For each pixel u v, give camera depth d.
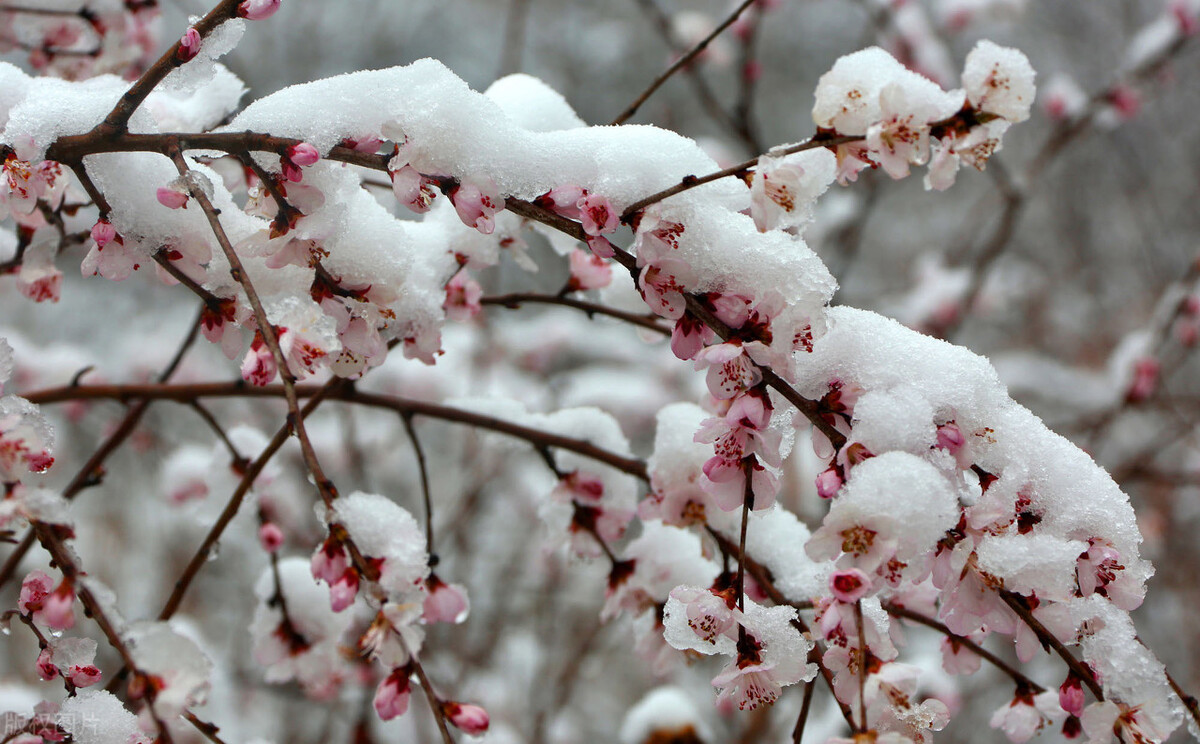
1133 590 1.41
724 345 1.40
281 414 3.19
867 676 1.40
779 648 1.42
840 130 1.41
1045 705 1.50
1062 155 5.26
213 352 3.63
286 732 2.87
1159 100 5.57
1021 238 5.70
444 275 1.58
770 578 1.55
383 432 3.20
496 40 5.85
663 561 1.60
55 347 3.03
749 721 2.76
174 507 2.77
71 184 1.58
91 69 1.74
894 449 1.40
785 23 6.04
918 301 3.46
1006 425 1.43
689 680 3.17
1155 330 2.81
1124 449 3.85
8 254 1.62
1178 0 3.07
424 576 1.46
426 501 1.60
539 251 4.46
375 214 1.48
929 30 3.31
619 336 3.88
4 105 1.48
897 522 1.37
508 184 1.44
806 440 2.86
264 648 1.65
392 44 5.46
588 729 3.30
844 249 3.15
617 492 1.63
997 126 1.40
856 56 1.41
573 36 5.97
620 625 3.05
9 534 1.43
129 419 1.69
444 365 3.17
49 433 1.43
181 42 1.44
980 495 1.44
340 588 1.41
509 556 3.28
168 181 1.47
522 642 3.18
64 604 1.39
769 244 1.44
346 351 1.48
